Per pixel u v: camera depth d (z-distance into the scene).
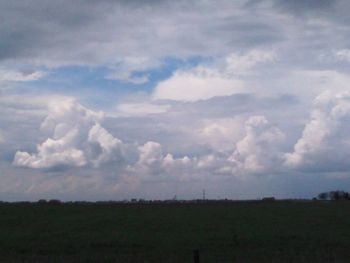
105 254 37.88
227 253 37.50
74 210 78.12
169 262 32.91
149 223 61.47
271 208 81.75
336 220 63.25
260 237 47.84
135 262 33.38
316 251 37.44
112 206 86.56
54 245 43.75
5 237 49.34
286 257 33.66
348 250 38.16
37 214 71.81
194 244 43.84
